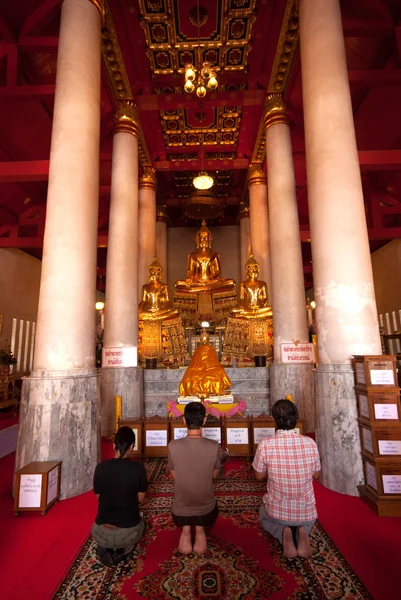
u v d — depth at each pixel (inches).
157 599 93.5
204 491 115.4
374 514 139.4
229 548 117.6
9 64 295.3
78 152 200.1
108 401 281.9
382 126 426.0
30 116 396.8
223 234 719.7
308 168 202.7
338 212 184.2
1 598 94.1
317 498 155.6
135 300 318.3
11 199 512.7
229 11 313.0
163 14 314.8
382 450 144.6
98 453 182.1
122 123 356.5
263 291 409.7
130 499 110.7
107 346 297.3
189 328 408.2
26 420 166.9
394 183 515.2
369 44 335.0
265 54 354.6
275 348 299.6
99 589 97.6
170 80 379.9
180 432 215.6
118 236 321.7
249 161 505.4
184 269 710.5
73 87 209.2
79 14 223.5
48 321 180.1
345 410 164.7
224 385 242.4
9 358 478.0
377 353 172.9
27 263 639.1
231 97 378.0
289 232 312.0
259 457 114.3
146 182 487.5
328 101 197.8
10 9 280.8
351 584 97.7
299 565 107.1
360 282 177.3
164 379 315.0
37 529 133.1
